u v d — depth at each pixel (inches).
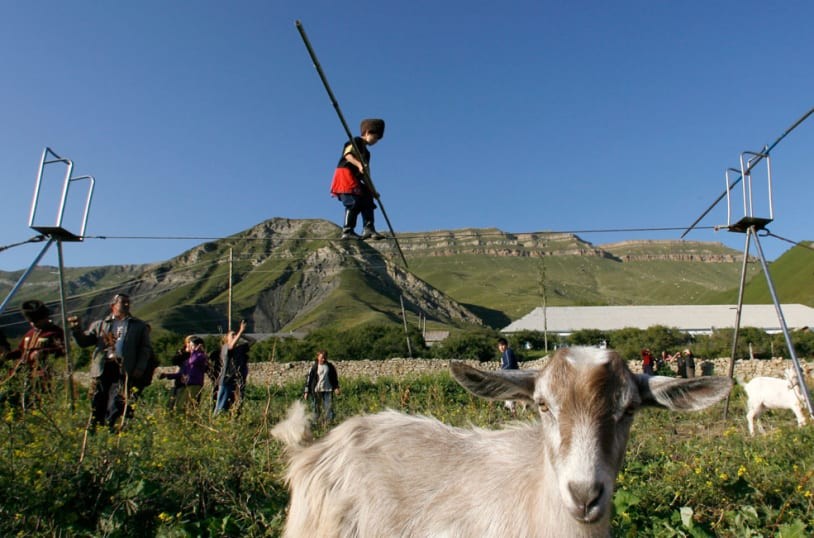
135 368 315.0
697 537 195.8
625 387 122.2
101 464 221.0
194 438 249.3
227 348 399.2
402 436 160.4
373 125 313.3
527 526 131.4
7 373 245.1
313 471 161.3
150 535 202.8
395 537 144.8
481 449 152.5
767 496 245.6
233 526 204.2
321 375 516.1
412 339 1781.5
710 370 1199.6
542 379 127.4
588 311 2748.5
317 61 231.9
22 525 193.5
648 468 273.4
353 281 7377.0
